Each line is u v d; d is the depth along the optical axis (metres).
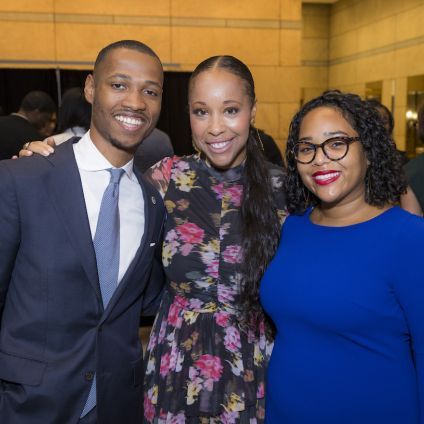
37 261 1.34
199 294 1.58
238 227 1.59
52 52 6.22
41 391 1.33
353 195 1.41
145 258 1.50
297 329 1.40
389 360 1.29
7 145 3.54
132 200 1.51
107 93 1.41
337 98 1.40
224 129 1.55
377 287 1.28
